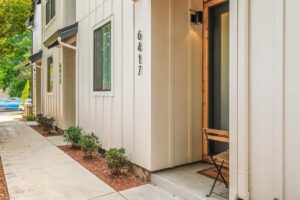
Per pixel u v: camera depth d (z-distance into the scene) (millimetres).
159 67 4492
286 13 2709
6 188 4344
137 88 4820
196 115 4977
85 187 4344
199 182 4012
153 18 4418
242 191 3094
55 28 10430
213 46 4980
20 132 10102
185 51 4805
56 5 10195
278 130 2773
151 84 4410
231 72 3195
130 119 5070
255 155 3023
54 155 6465
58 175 4953
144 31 4570
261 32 2938
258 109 2986
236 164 3158
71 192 4145
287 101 2715
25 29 10000
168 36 4586
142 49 4637
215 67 4953
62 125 9617
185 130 4824
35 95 14828
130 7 5027
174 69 4660
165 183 4117
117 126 5609
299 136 2631
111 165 4883
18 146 7523
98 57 6633
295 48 2648
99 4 6426
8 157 6281
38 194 4078
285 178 2740
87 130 7281
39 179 4738
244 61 3051
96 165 5590
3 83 23984
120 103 5465
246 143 3072
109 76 6039
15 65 23047
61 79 9641
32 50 16500
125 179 4688
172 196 3912
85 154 6277
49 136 9188
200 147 5035
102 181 4617
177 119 4723
